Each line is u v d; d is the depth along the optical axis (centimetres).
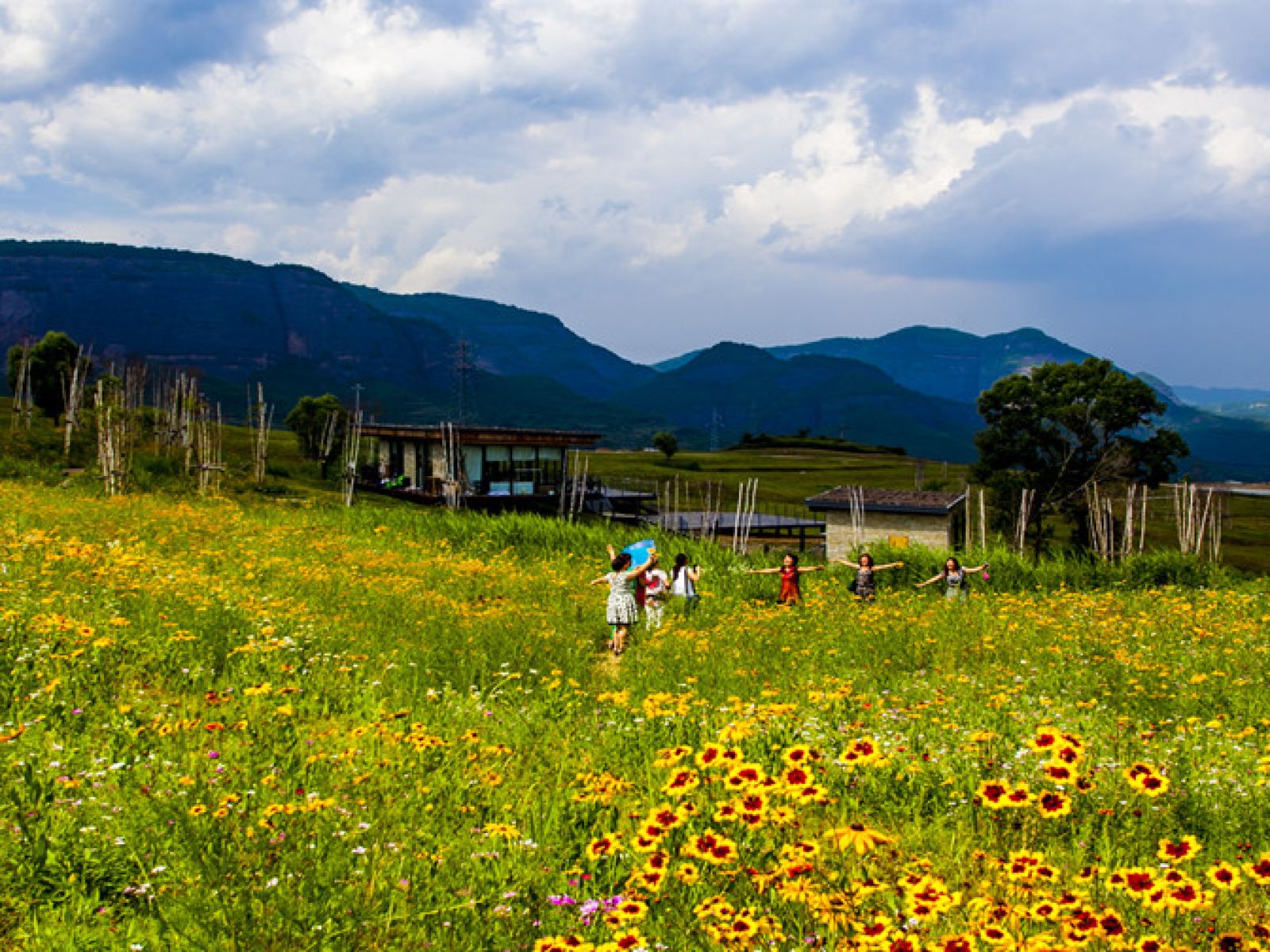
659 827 484
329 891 474
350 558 2048
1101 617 1712
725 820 543
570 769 751
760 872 463
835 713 909
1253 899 510
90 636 956
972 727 870
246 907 438
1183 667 1223
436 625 1355
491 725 883
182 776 625
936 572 2477
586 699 1049
